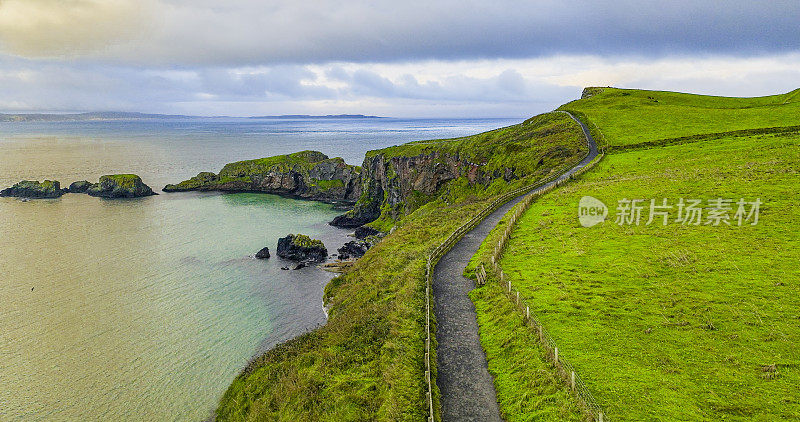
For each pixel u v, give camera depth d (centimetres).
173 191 16125
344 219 12119
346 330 3128
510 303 2777
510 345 2395
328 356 2867
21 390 3969
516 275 3238
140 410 3703
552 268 3284
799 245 3122
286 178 16350
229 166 17500
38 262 7512
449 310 2930
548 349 2219
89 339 4856
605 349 2236
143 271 7119
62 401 3822
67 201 13775
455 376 2239
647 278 2952
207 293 6212
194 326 5175
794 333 2181
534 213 4844
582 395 1895
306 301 5881
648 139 8156
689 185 4856
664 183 5091
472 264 3659
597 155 7869
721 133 7431
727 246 3262
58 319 5353
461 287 3278
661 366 2067
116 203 13512
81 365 4356
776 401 1781
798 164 4925
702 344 2195
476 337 2586
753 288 2639
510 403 1998
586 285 2952
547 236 4009
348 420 2147
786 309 2386
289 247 8050
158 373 4219
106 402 3806
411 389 2147
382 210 12588
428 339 2470
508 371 2214
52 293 6153
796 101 10831
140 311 5588
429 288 3250
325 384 2566
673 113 10375
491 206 5597
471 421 1930
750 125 8106
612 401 1870
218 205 13612
